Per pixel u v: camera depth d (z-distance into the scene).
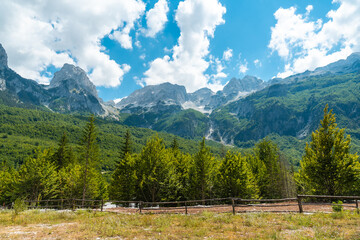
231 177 32.09
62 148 47.78
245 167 33.19
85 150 37.53
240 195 31.95
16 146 151.62
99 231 9.73
